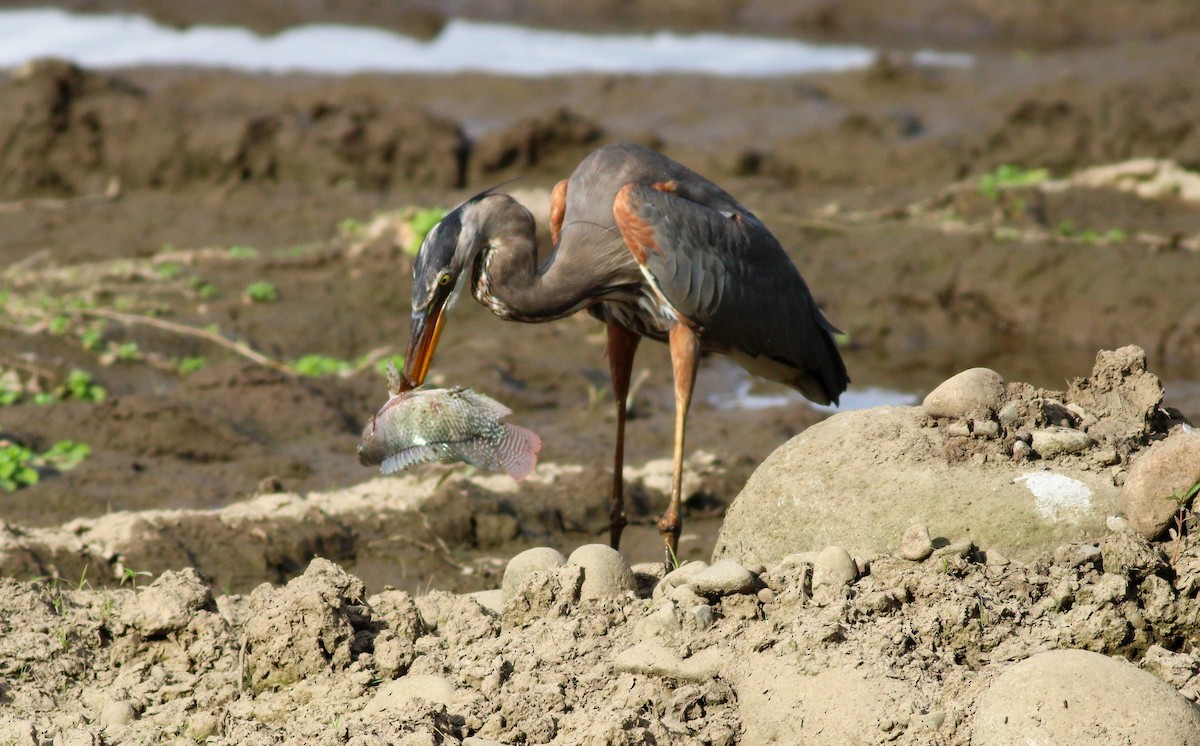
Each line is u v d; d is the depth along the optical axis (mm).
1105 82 28281
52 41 38406
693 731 7336
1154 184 23625
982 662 7453
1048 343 19562
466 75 32094
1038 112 26781
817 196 25016
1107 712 6488
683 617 7992
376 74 32312
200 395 15484
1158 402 9016
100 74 27844
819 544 8539
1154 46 32094
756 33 41094
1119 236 21297
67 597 9883
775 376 10922
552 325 19406
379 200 25062
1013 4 40406
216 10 44031
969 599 7594
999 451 8469
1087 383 9320
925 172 26078
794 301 10359
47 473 13336
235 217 24141
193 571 9117
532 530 12547
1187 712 6516
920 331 19781
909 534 8039
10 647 8773
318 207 24641
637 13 44188
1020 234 21484
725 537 9125
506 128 27078
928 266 21078
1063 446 8477
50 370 16109
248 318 18781
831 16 42469
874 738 6910
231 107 27969
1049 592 7754
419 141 26531
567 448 14516
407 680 7816
